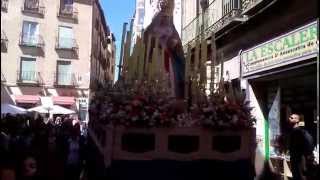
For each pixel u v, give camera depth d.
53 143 12.78
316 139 10.28
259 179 11.57
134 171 5.20
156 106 5.39
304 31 10.20
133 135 5.25
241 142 5.54
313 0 9.77
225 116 5.49
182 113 5.58
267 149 12.86
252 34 13.27
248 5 12.97
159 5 6.98
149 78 6.06
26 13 43.84
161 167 5.26
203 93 6.04
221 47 15.71
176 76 6.61
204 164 5.38
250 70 13.30
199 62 6.39
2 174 5.50
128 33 6.92
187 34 17.83
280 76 11.96
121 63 7.17
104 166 5.33
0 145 5.91
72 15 45.94
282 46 11.31
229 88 6.12
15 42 43.25
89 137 7.53
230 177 5.46
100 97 6.36
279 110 12.55
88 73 46.06
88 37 46.53
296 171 8.29
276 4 11.28
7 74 42.81
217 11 15.73
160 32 6.74
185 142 5.36
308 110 11.01
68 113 30.48
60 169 9.28
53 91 44.62
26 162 6.08
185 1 19.28
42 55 44.41
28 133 11.89
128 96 5.46
